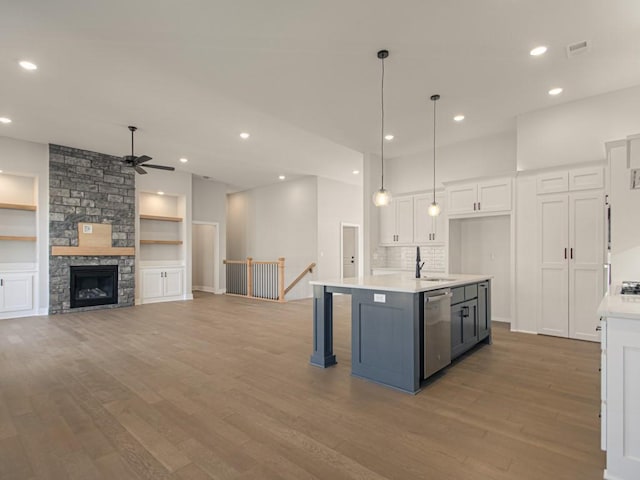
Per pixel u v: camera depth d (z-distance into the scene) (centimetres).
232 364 347
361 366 310
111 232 683
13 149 576
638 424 166
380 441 208
